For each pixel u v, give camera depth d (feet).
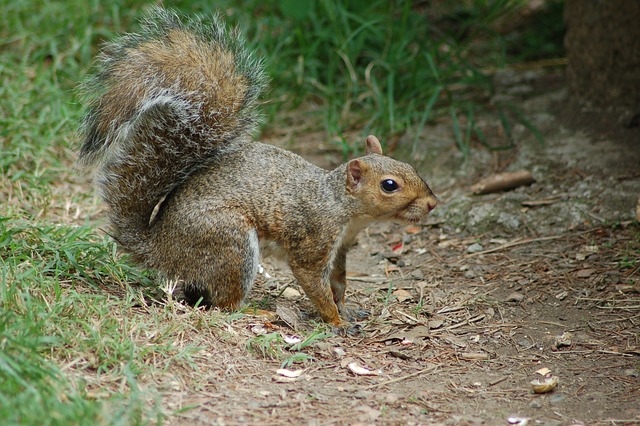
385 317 35.81
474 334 34.37
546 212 44.57
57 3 59.00
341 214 33.58
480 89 57.16
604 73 50.62
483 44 63.77
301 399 27.61
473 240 43.91
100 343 27.55
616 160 47.09
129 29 57.31
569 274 39.29
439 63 58.29
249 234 33.40
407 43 56.18
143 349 28.27
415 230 45.50
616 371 30.91
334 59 56.54
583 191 45.50
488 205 45.85
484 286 39.01
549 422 27.09
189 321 31.27
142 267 34.58
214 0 59.11
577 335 33.99
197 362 29.01
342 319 35.63
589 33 50.78
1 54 54.90
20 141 46.26
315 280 33.91
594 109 51.65
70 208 42.96
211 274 33.27
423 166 50.26
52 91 50.34
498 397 29.01
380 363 31.48
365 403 27.81
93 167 33.96
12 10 57.47
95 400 24.97
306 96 56.80
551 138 50.34
